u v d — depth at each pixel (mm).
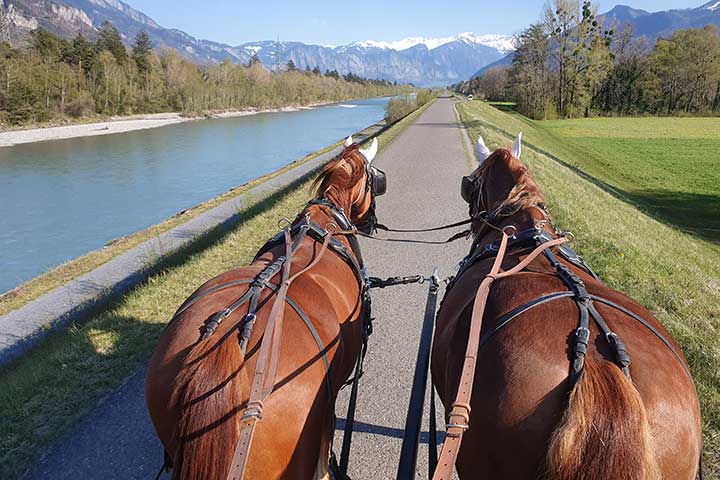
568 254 3332
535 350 2295
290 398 2479
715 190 31016
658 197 29547
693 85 86125
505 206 3732
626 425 1911
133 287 9992
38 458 4281
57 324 8477
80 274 11328
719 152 45312
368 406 5027
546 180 16312
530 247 3238
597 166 38156
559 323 2385
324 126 66750
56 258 18719
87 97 72812
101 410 4891
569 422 1957
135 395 5109
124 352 5867
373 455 4367
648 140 52781
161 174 33969
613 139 53438
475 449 2373
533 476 2133
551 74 78875
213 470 2150
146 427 4660
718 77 84000
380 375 5543
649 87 85375
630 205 22641
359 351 3580
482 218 4012
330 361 2814
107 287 10141
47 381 5371
